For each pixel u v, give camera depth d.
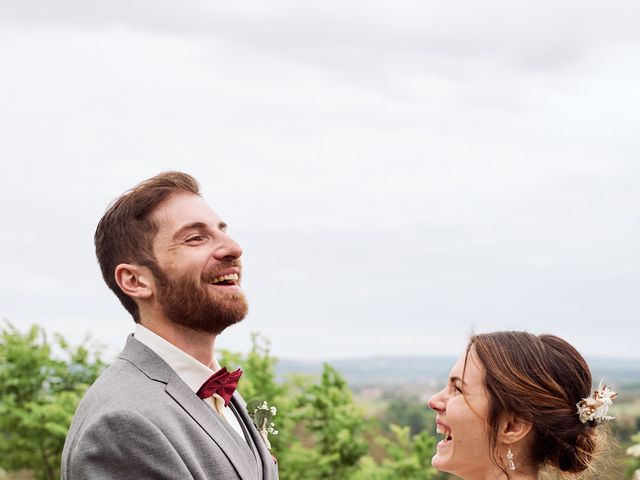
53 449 7.13
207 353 3.24
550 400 2.95
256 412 3.52
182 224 3.13
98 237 3.28
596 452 3.02
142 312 3.19
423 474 6.66
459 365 3.11
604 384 3.03
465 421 3.02
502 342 3.06
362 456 6.76
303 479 6.64
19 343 7.34
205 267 3.12
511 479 2.97
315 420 6.81
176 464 2.84
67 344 7.49
